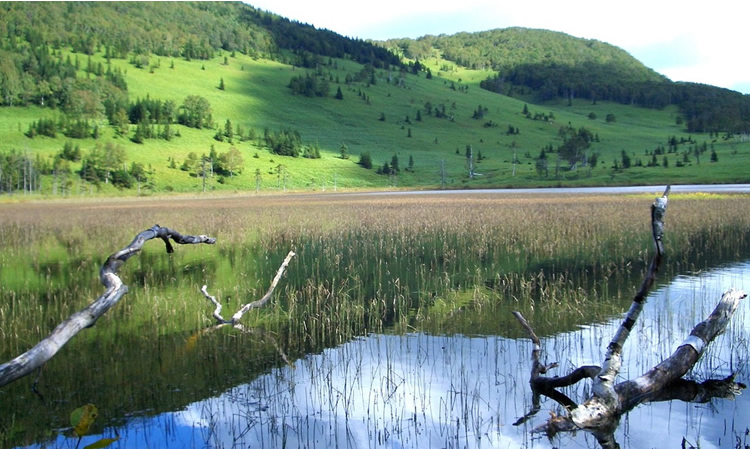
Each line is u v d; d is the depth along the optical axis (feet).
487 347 33.94
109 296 14.93
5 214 166.20
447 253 67.21
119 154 414.62
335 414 24.61
